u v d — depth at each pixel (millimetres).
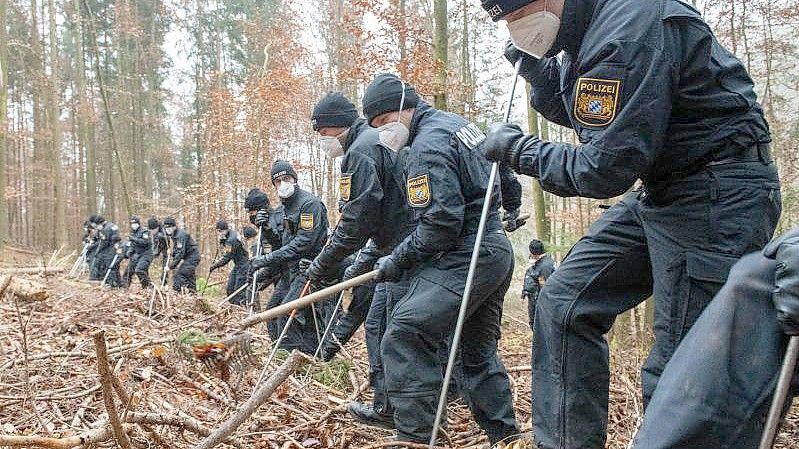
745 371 1282
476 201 3070
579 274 2328
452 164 2982
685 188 2033
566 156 2057
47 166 27531
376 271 3049
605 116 1932
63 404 3449
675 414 1291
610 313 2316
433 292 3020
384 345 3107
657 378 2076
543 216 10852
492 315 3256
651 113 1883
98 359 1935
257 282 7145
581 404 2301
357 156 3564
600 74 1940
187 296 8180
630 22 1934
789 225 8797
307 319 5844
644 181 2146
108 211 31094
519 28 2176
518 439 2994
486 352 3271
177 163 32656
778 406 1247
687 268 2006
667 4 1959
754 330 1304
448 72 9844
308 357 2309
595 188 1979
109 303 7270
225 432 2191
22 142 28953
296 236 5785
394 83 3195
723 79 2002
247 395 3762
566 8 2096
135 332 5625
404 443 2777
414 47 10023
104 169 30922
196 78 27672
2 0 13578
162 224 14617
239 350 2330
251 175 19391
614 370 4629
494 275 3070
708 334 1330
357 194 3568
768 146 2078
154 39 29359
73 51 28547
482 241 3055
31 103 30438
